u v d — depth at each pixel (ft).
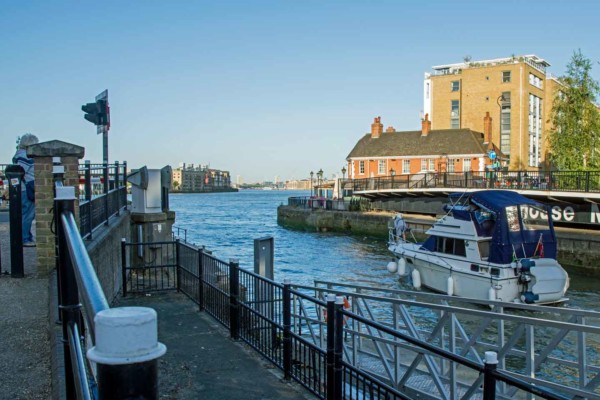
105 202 42.04
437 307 28.55
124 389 4.57
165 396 22.31
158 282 47.09
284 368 24.72
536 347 45.47
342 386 20.34
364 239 156.35
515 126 231.71
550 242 66.13
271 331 26.55
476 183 138.62
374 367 34.19
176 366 25.88
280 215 222.07
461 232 69.31
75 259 9.18
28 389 17.01
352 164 241.35
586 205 110.11
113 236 39.63
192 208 447.83
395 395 16.90
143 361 4.63
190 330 32.01
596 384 24.75
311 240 156.04
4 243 40.96
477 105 240.32
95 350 4.67
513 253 63.67
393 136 239.91
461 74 246.27
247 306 29.22
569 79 144.15
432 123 253.65
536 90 251.19
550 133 152.66
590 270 96.12
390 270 81.00
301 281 90.27
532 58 258.78
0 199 74.95
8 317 23.73
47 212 30.50
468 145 216.13
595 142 142.51
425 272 74.69
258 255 39.32
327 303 20.48
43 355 19.72
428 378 31.71
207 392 22.86
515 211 65.31
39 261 30.53
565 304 69.15
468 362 13.55
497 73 236.02
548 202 117.08
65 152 30.27
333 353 20.21
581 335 26.43
